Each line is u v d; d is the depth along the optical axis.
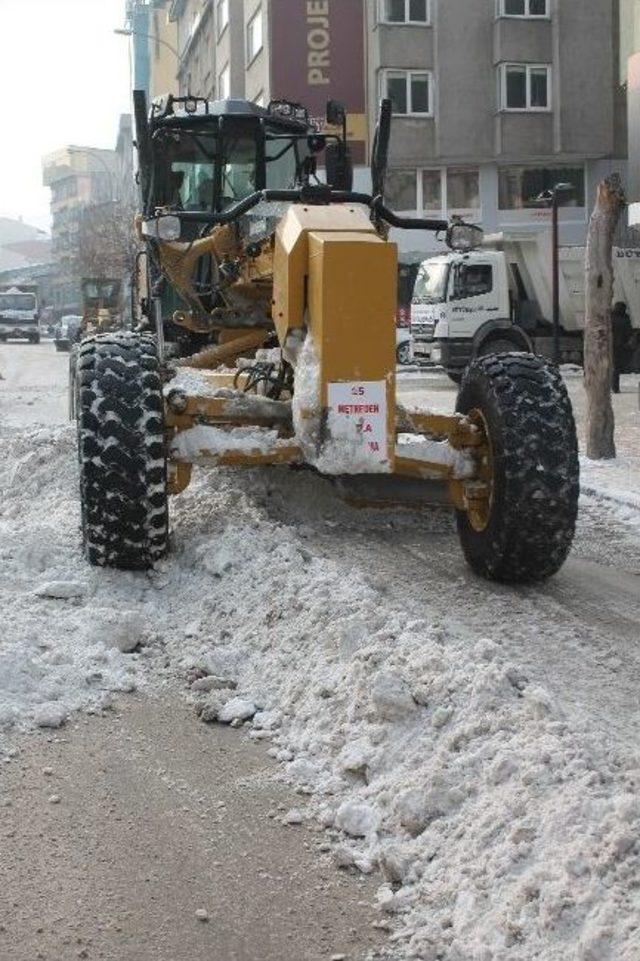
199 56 54.59
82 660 4.50
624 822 2.87
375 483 7.00
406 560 6.29
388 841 3.24
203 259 8.05
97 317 27.16
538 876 2.81
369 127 36.84
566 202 37.72
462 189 37.62
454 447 5.80
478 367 5.80
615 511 8.09
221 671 4.50
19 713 4.04
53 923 2.89
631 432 12.98
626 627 5.23
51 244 138.25
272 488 7.23
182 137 8.80
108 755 3.82
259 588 5.09
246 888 3.06
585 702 4.22
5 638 4.54
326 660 4.24
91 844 3.26
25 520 6.91
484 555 5.73
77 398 5.51
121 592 5.32
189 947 2.81
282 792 3.58
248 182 8.94
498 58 36.34
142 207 8.93
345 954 2.79
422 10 36.28
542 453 5.45
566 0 36.16
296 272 5.26
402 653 4.04
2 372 28.28
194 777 3.68
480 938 2.75
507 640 4.96
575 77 36.47
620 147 36.84
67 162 126.25
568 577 6.13
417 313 22.89
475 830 3.09
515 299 23.44
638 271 23.61
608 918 2.62
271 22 37.09
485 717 3.54
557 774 3.17
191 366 7.80
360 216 5.47
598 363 10.38
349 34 36.97
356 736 3.75
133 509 5.34
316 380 5.10
